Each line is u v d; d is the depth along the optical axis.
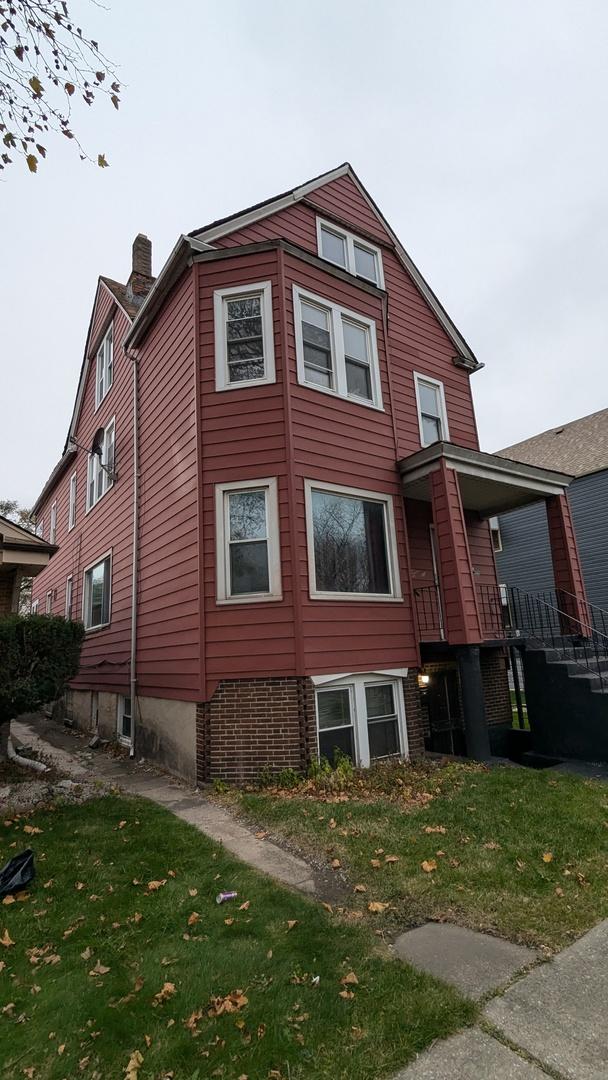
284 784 6.72
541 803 5.67
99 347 14.91
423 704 9.70
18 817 5.79
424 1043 2.45
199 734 7.35
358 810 5.64
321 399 8.48
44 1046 2.49
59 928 3.53
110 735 11.35
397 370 10.63
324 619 7.59
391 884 4.04
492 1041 2.45
